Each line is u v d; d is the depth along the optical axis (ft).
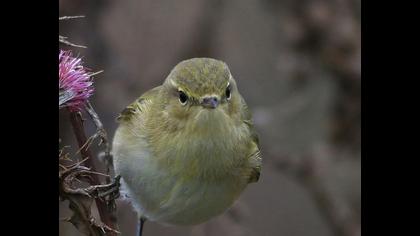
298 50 41.60
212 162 24.03
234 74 44.06
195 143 23.66
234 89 24.89
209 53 42.09
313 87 42.04
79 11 38.78
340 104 41.75
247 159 25.59
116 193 23.50
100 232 19.52
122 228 40.93
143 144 24.58
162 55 40.91
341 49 40.50
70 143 33.94
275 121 41.75
